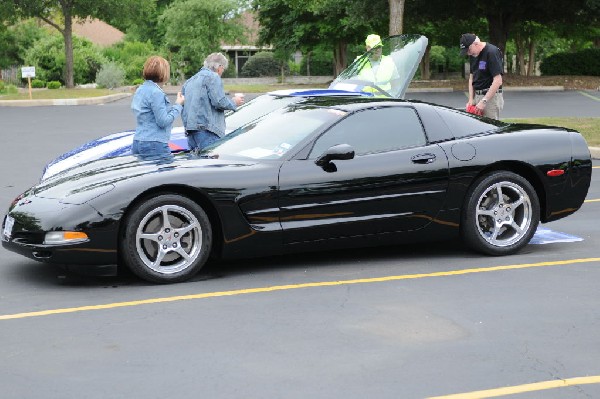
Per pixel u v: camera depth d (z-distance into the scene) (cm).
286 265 761
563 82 3906
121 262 708
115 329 565
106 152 1020
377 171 736
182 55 5859
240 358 505
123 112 2764
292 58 6888
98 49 5884
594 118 2061
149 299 642
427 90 3706
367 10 4219
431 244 850
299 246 725
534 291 655
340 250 823
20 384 466
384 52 1191
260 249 715
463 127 788
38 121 2414
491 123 813
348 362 497
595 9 4209
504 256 784
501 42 4438
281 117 793
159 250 687
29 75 3381
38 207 688
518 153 782
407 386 458
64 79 5162
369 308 611
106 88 4659
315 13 4716
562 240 854
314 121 755
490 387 457
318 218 724
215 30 5891
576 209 813
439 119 779
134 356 510
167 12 5956
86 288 682
